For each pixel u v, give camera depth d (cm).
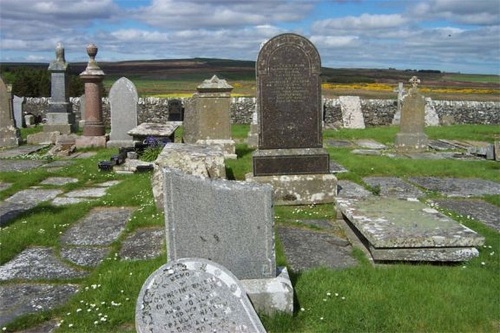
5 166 1333
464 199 938
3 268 587
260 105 902
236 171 1158
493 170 1206
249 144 1664
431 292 496
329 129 2295
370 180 1105
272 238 471
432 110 2520
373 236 584
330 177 912
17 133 1778
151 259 603
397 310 459
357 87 4728
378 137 1964
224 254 466
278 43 888
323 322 446
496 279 535
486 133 2069
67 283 544
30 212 830
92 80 1681
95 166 1281
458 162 1298
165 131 1475
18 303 493
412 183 1077
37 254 637
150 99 2570
